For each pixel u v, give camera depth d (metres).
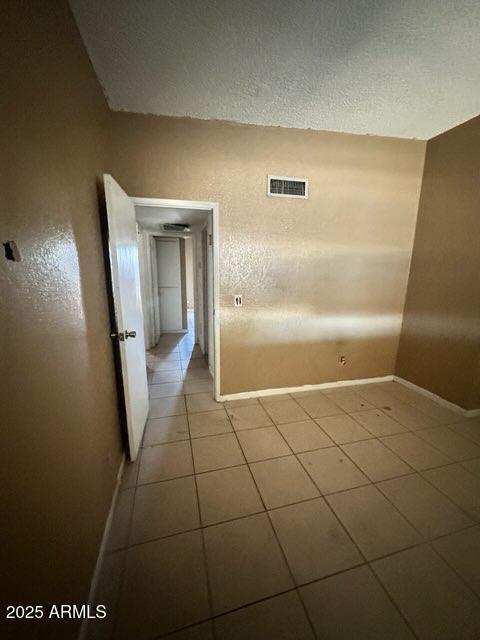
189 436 2.00
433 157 2.43
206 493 1.49
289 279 2.47
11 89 0.65
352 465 1.71
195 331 4.44
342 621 0.95
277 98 1.79
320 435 2.01
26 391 0.66
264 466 1.70
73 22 1.14
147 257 3.97
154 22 1.21
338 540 1.23
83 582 0.95
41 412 0.73
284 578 1.08
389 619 0.95
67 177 1.01
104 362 1.43
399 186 2.53
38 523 0.68
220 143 2.07
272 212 2.29
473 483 1.57
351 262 2.59
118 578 1.07
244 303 2.41
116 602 0.99
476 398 2.26
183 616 0.96
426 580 1.08
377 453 1.82
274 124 2.12
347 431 2.06
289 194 2.29
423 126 2.20
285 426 2.12
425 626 0.93
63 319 0.91
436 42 1.35
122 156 1.92
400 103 1.87
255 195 2.22
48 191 0.84
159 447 1.87
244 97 1.77
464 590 1.04
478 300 2.14
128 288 1.77
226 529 1.28
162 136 1.97
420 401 2.53
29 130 0.73
